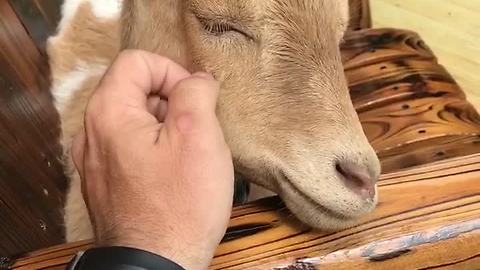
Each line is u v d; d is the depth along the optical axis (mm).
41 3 647
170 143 346
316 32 458
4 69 536
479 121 599
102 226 350
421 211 379
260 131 456
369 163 420
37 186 560
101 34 688
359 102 607
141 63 385
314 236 386
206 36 469
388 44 655
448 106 604
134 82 382
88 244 391
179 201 339
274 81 458
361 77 626
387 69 631
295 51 457
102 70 679
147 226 338
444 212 376
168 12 493
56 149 621
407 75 626
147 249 333
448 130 583
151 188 342
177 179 341
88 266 326
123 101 369
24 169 540
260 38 459
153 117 367
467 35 953
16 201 520
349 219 391
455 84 627
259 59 461
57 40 668
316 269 368
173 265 326
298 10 455
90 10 686
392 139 579
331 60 460
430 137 578
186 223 338
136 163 345
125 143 352
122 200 344
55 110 644
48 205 579
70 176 623
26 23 608
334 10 465
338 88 454
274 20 455
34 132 575
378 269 372
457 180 391
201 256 342
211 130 349
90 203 364
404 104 604
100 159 361
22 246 528
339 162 425
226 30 465
